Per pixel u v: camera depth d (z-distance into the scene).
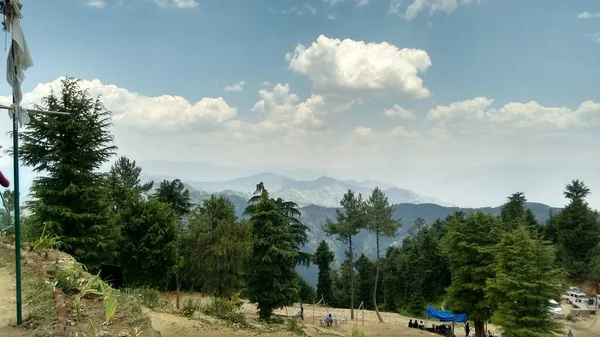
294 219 50.66
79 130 22.70
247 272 35.59
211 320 18.25
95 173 23.97
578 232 77.81
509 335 30.66
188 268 40.22
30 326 8.34
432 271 82.31
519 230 33.28
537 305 30.30
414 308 77.81
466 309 39.59
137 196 33.53
